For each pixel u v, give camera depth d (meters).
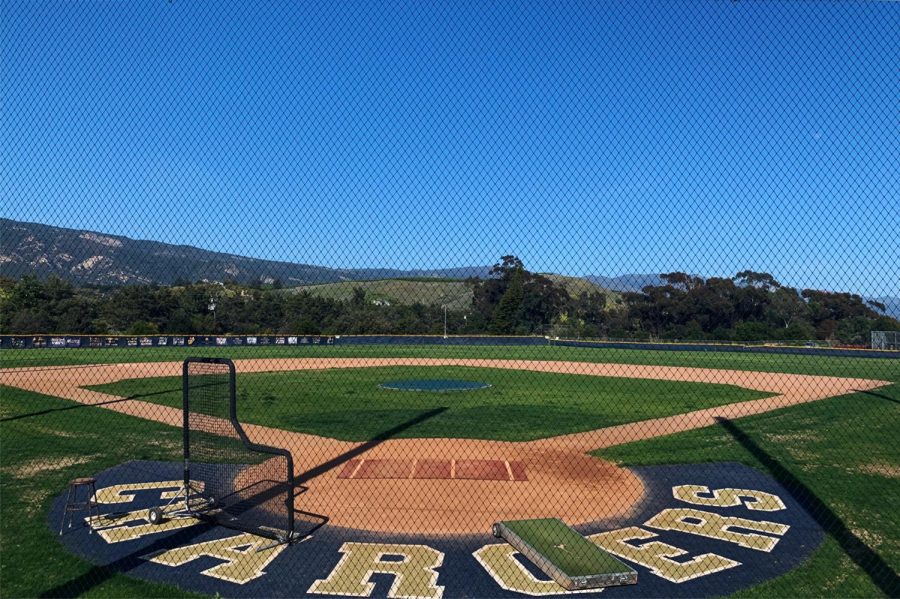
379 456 14.20
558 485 11.98
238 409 20.89
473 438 16.34
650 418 19.44
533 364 39.38
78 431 16.48
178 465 12.93
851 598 7.27
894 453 14.39
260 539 9.02
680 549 8.79
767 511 10.43
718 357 43.41
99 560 8.20
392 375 32.50
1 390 24.41
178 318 48.06
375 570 8.00
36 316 44.72
